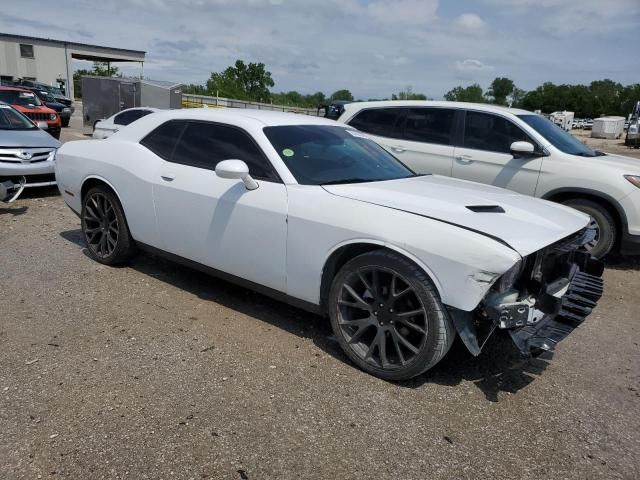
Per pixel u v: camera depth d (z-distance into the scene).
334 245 3.35
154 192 4.37
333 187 3.60
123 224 4.81
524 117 6.60
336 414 2.92
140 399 2.96
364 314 3.40
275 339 3.78
